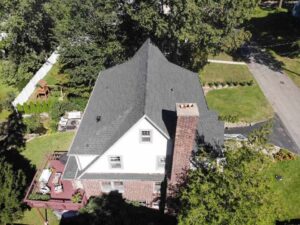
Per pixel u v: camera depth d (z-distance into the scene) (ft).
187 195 75.72
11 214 87.86
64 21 126.93
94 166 90.99
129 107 90.02
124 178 91.15
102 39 128.77
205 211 69.46
